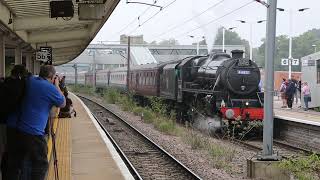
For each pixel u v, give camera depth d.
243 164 17.38
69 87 108.31
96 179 12.34
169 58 94.88
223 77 26.23
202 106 28.30
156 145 21.00
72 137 20.62
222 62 26.97
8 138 7.81
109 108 47.62
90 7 15.78
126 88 58.62
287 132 24.45
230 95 26.27
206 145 21.05
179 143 23.08
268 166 14.15
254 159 14.70
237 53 26.95
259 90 26.36
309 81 36.53
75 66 108.12
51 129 10.04
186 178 14.65
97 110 45.09
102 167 13.94
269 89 14.26
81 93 88.56
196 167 16.73
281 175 14.10
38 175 7.89
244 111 25.42
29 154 7.78
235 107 25.59
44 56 25.28
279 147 22.17
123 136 25.34
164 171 15.80
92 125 25.67
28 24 18.19
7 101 7.69
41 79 8.02
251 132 26.16
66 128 23.69
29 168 7.85
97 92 82.31
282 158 16.11
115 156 15.75
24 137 7.71
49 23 18.47
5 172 7.88
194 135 22.61
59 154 15.52
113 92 57.69
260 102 25.94
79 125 25.59
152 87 42.41
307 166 14.16
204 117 27.56
